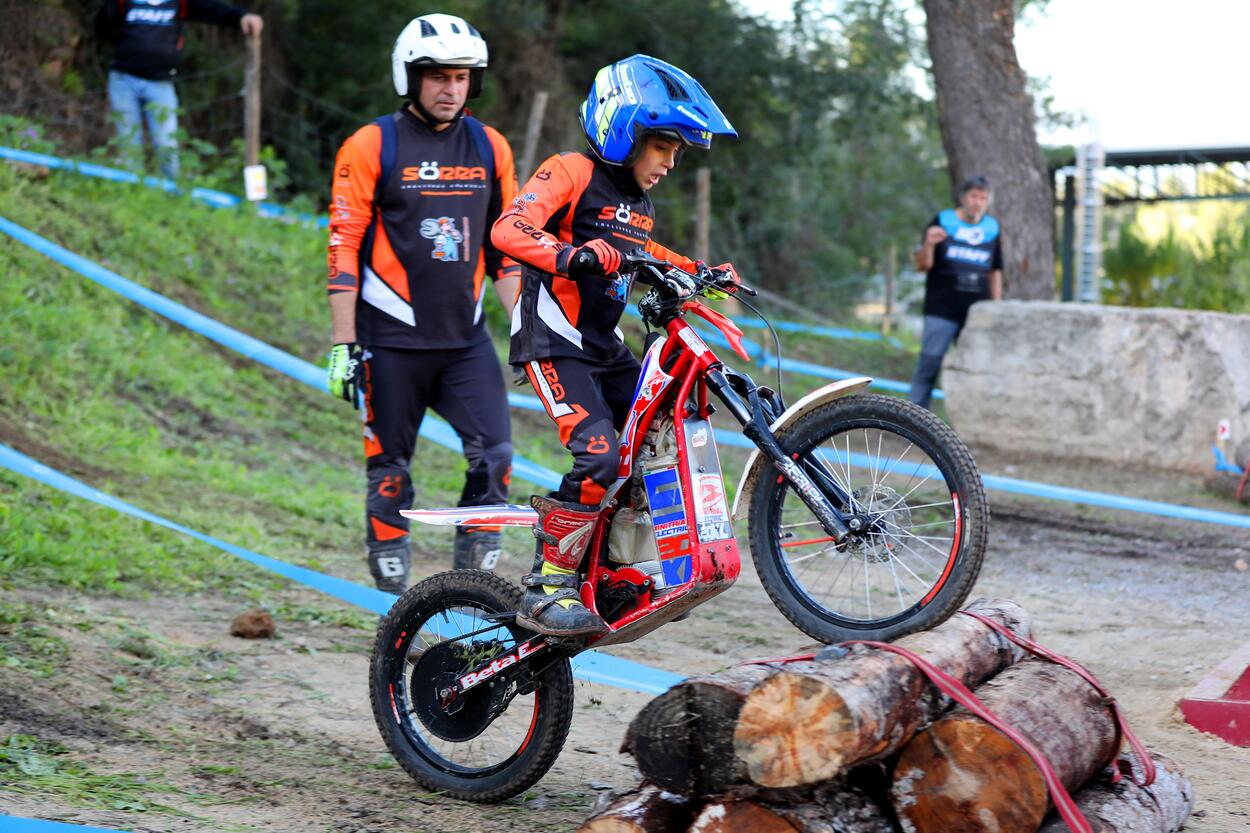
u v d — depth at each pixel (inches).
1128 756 146.3
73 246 407.2
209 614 227.0
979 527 138.9
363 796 154.5
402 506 217.6
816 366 599.5
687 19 822.5
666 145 155.5
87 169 457.4
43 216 412.5
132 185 466.0
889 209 1114.1
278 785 153.9
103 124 525.3
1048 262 551.5
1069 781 129.7
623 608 154.6
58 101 521.7
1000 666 142.1
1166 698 206.4
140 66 479.5
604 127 154.0
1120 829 131.5
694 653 231.0
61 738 157.4
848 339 686.5
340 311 207.9
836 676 120.5
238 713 178.7
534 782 155.2
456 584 161.2
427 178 208.5
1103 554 333.1
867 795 128.3
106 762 152.3
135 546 253.9
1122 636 251.6
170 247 443.5
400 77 207.8
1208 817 155.9
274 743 170.4
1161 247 656.4
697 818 122.9
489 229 217.6
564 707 154.0
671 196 871.1
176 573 246.7
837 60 869.2
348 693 195.2
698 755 123.6
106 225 433.7
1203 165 740.0
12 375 329.4
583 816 152.9
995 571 313.4
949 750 123.2
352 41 671.1
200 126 629.0
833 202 1083.9
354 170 207.2
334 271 208.1
